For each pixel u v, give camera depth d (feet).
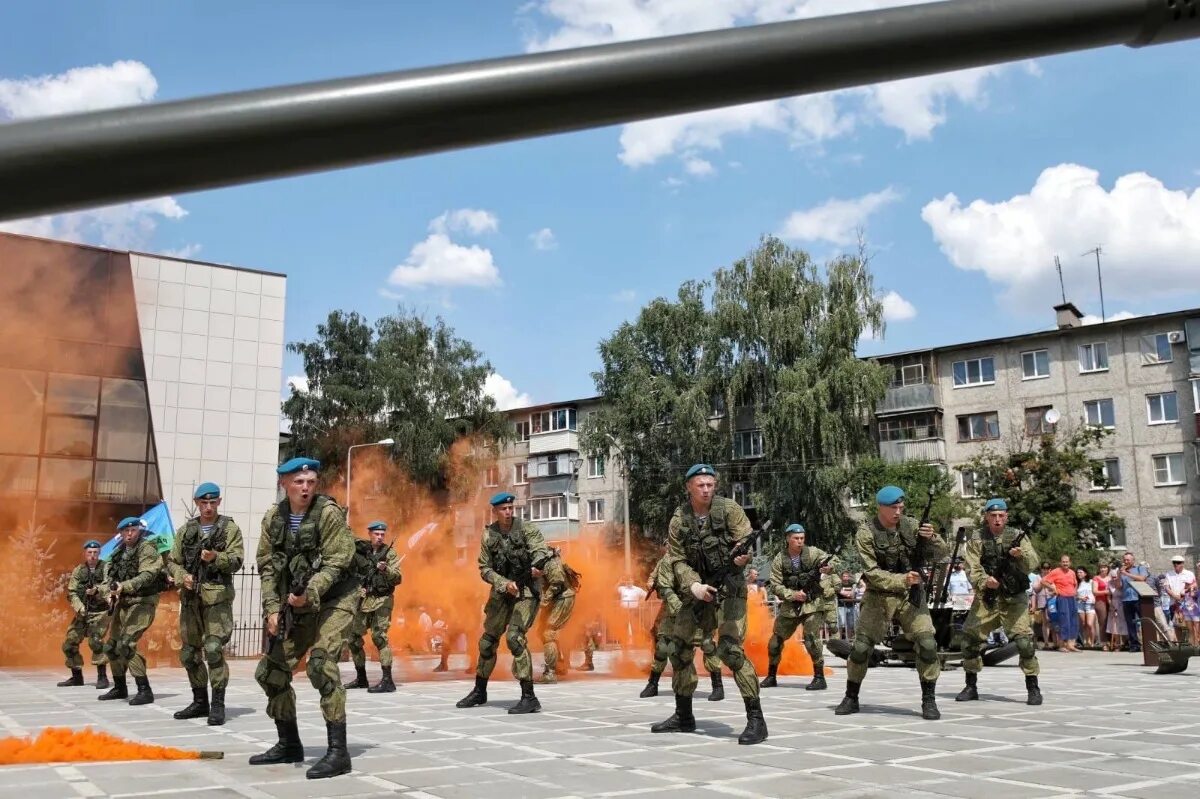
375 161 4.19
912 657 49.39
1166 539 126.21
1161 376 129.08
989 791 18.38
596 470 165.27
